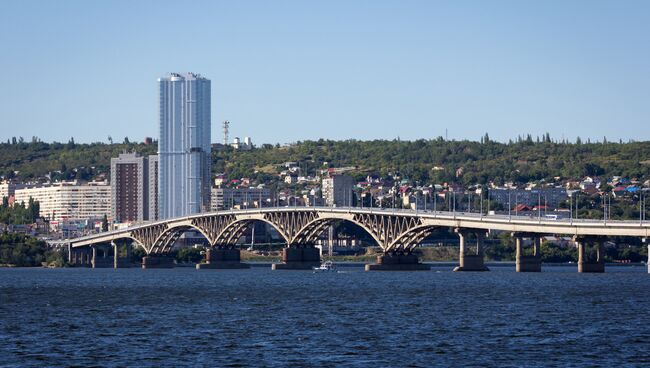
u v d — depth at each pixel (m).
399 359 138.75
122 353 145.38
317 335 163.62
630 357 139.88
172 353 144.88
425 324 178.75
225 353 144.50
